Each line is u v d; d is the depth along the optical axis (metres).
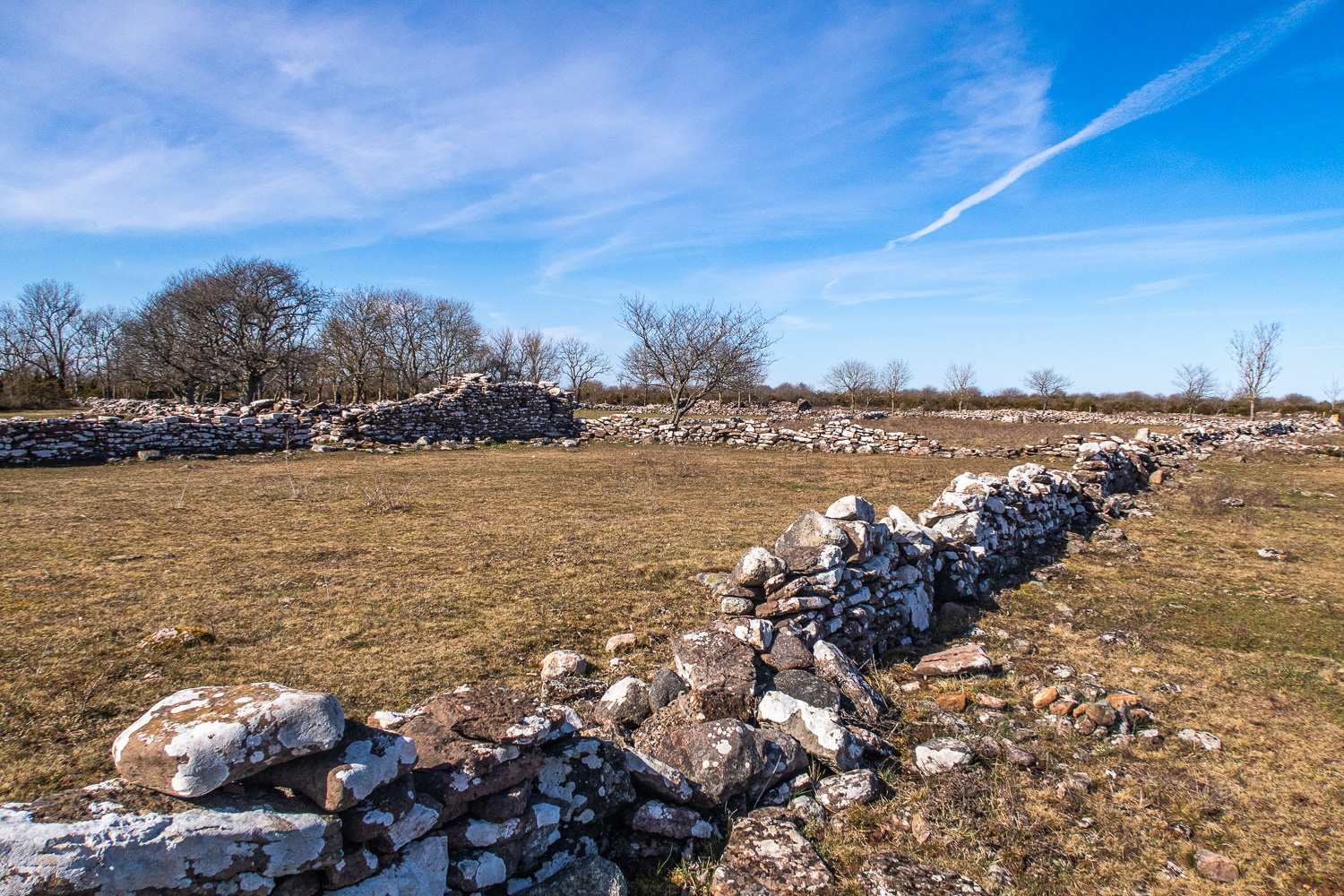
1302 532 10.95
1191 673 5.57
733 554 8.46
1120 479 14.55
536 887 2.80
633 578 7.39
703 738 3.63
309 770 2.29
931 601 6.86
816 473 16.88
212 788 2.08
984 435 28.75
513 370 58.62
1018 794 3.82
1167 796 3.85
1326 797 3.86
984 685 5.27
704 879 3.11
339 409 22.19
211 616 5.95
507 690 3.22
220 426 19.19
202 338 37.19
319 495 12.21
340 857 2.23
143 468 15.84
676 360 29.83
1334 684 5.38
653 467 17.30
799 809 3.56
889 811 3.64
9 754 3.74
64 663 4.89
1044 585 8.11
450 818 2.69
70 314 56.59
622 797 3.29
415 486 13.62
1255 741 4.48
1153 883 3.17
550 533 9.45
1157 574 8.55
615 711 4.28
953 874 3.10
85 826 1.85
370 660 5.15
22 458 15.77
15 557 7.59
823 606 5.38
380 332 45.41
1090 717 4.58
